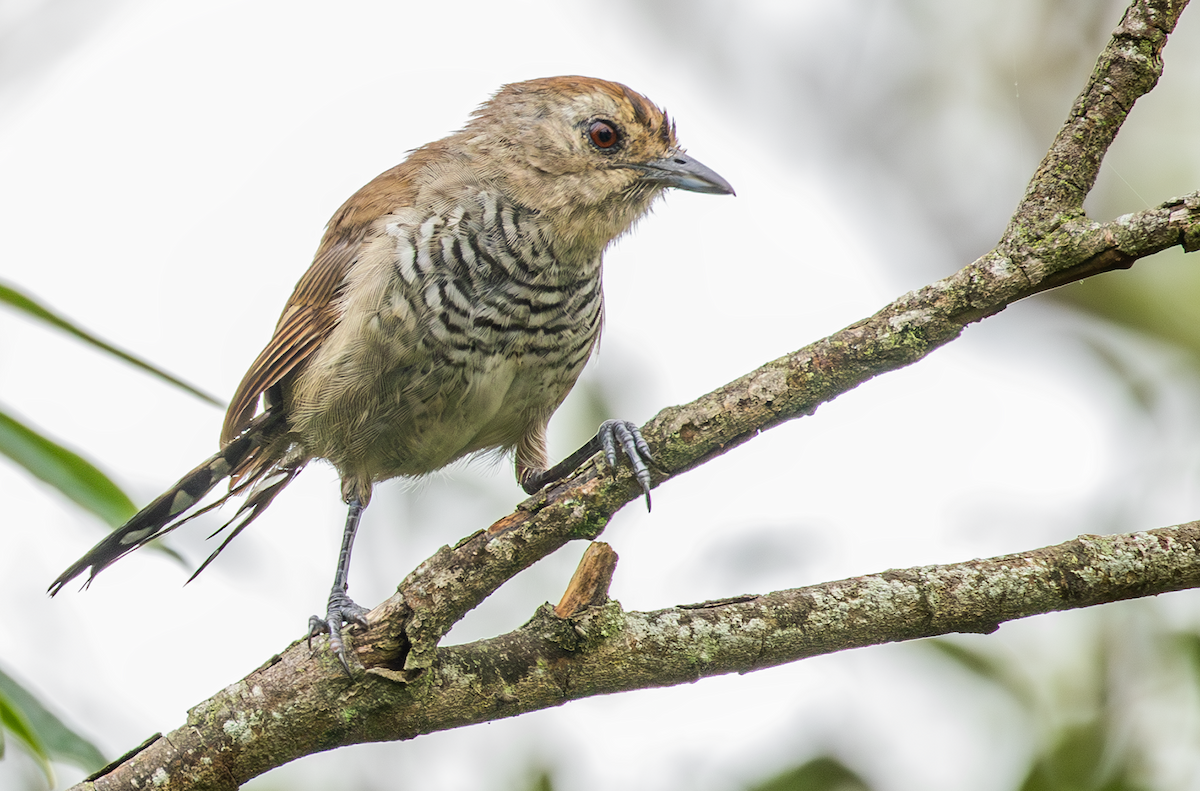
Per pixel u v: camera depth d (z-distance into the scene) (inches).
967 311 269.0
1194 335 493.7
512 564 278.4
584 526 279.9
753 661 280.2
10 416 342.6
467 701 277.1
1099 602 274.7
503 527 279.0
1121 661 411.5
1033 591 273.9
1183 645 405.1
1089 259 262.5
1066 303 512.1
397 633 274.4
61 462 347.3
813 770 408.2
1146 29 265.7
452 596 274.4
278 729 274.4
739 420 277.1
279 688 275.9
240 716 275.1
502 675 278.4
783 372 276.2
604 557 282.0
